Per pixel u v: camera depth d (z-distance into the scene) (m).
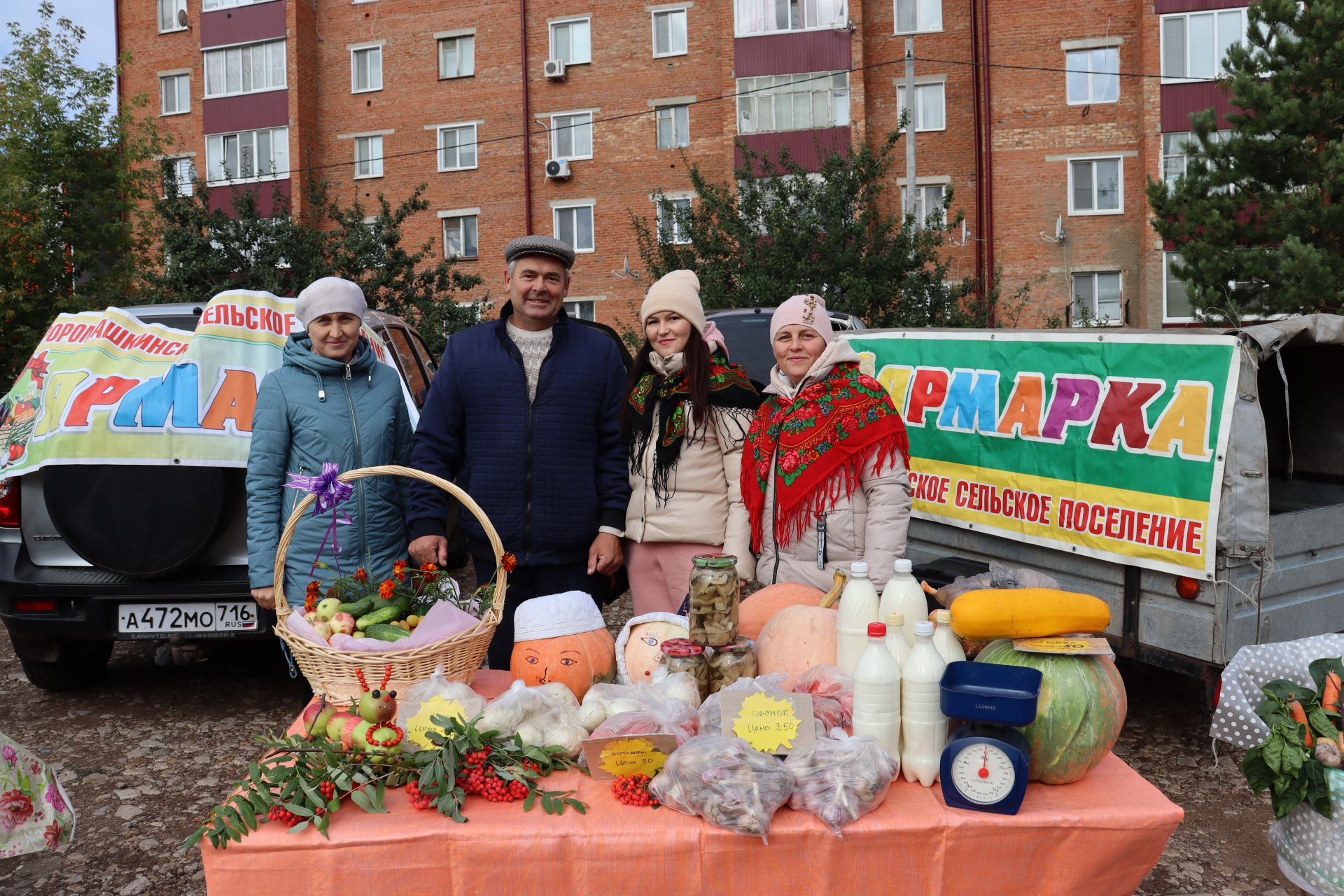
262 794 2.07
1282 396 5.76
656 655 2.62
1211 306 15.50
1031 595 2.26
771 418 3.29
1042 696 2.14
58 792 2.84
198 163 27.83
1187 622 4.21
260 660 5.86
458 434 3.65
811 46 23.42
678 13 24.67
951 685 2.11
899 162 23.39
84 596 4.47
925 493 5.62
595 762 2.18
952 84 23.19
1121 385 4.49
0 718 4.89
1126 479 4.42
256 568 3.52
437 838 2.01
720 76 24.27
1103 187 22.47
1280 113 14.80
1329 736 2.91
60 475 4.25
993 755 2.03
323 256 18.56
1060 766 2.14
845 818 1.99
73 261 19.23
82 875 3.38
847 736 2.12
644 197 25.06
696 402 3.50
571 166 25.50
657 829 2.00
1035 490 4.88
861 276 16.36
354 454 3.60
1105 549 4.50
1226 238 15.58
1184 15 21.41
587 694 2.46
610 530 3.63
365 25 26.84
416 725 2.28
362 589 2.99
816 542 3.11
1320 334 4.15
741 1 23.78
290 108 26.81
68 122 19.45
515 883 2.01
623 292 25.33
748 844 1.99
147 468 4.27
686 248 17.94
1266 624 4.26
